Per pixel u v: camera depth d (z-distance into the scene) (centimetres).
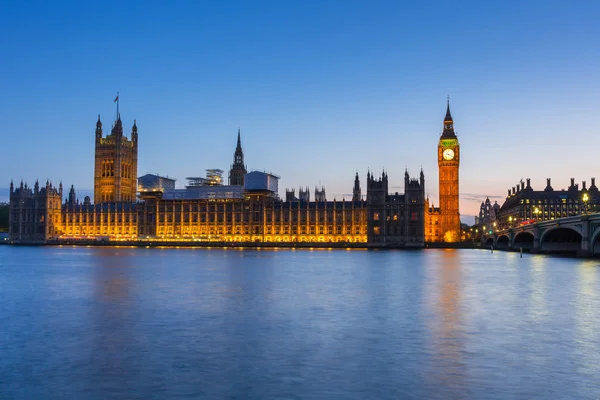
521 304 5600
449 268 10944
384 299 6041
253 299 6047
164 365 3338
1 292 6700
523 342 3869
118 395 2834
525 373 3150
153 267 11250
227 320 4722
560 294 6406
